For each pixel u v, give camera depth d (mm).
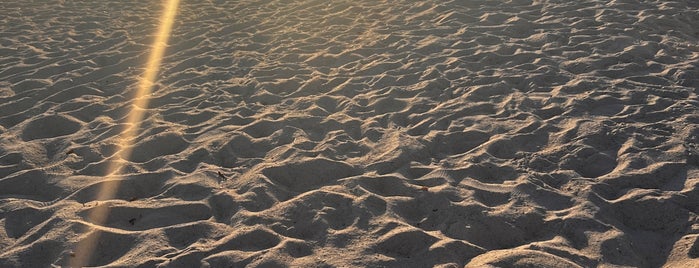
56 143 3984
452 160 3520
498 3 7445
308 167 3443
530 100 4371
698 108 3961
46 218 2957
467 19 6852
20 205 3082
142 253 2621
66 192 3246
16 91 5242
